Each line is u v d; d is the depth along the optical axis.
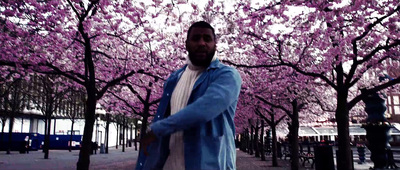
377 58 10.27
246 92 13.33
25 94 27.92
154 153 1.56
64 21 9.99
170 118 1.27
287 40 9.70
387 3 7.25
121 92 19.14
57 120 53.47
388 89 15.81
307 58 10.85
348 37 7.91
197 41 1.66
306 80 11.96
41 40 10.33
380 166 12.21
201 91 1.54
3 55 9.55
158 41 12.23
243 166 17.69
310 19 8.34
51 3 8.95
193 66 1.71
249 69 13.73
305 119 26.50
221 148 1.46
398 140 43.06
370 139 12.40
